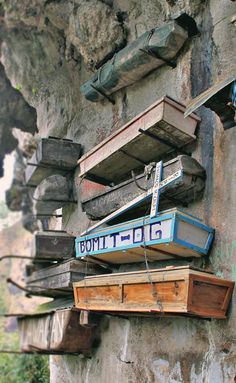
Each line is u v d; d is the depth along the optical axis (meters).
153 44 3.43
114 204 3.63
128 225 3.18
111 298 3.19
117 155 3.54
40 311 5.12
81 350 4.27
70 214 4.98
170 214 2.81
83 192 4.66
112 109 4.38
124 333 3.82
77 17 4.50
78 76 5.07
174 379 3.14
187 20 3.31
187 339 3.08
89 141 4.71
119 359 3.84
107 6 4.26
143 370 3.49
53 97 5.61
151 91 3.80
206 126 3.13
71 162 4.72
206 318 2.84
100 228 3.70
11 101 7.49
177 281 2.62
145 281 2.86
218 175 2.97
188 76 3.38
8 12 5.57
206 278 2.61
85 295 3.52
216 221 2.94
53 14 4.94
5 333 15.91
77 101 5.08
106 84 4.13
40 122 6.02
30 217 9.87
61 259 4.62
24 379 7.97
